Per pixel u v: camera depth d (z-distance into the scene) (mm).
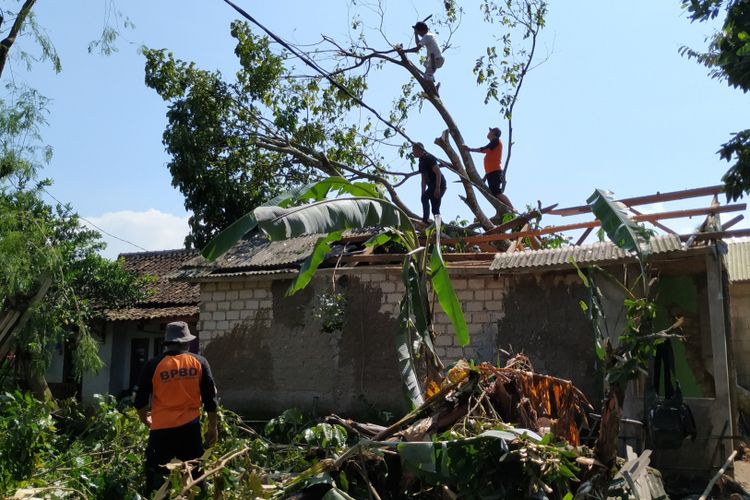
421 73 18141
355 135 19188
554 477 5305
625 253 10227
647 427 9703
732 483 9438
